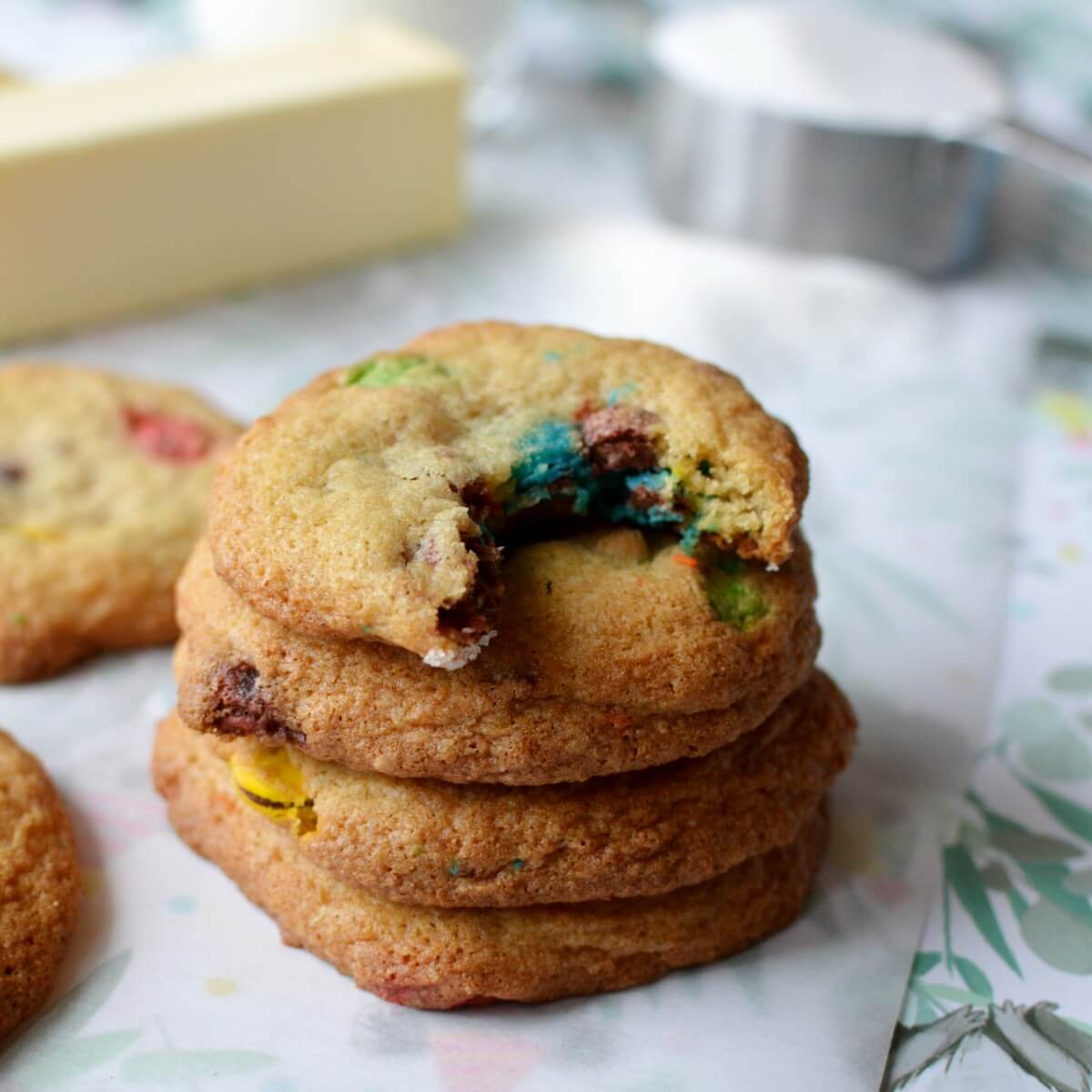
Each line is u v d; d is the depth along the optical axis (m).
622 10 0.53
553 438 0.26
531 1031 0.25
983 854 0.28
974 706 0.30
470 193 0.46
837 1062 0.25
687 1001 0.26
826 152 0.40
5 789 0.27
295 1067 0.25
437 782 0.25
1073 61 0.46
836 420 0.37
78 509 0.31
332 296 0.40
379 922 0.26
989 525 0.34
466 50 0.48
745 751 0.26
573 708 0.25
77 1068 0.25
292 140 0.39
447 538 0.24
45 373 0.34
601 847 0.25
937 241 0.42
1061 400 0.38
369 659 0.25
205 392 0.36
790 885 0.27
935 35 0.45
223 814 0.27
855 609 0.32
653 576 0.26
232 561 0.25
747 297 0.41
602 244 0.43
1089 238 0.45
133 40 0.56
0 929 0.26
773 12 0.44
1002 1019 0.26
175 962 0.26
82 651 0.30
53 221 0.37
